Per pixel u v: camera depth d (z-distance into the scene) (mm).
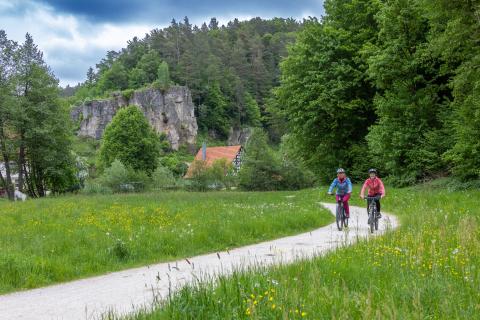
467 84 22141
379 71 29438
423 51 27844
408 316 4445
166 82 162250
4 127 49500
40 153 50500
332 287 5738
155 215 18125
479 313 4559
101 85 182500
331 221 18031
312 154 39344
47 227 14859
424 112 28312
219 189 70375
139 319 5086
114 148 88625
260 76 187625
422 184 27031
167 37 187250
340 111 35219
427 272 6301
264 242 12820
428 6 23281
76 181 60312
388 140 29625
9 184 50406
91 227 14617
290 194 36938
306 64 36562
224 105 176750
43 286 8352
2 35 50250
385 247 8156
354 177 37062
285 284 5391
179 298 5266
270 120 47500
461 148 22797
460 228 9125
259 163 60469
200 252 11508
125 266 9945
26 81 50188
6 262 8805
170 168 129750
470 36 21688
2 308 6738
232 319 4625
